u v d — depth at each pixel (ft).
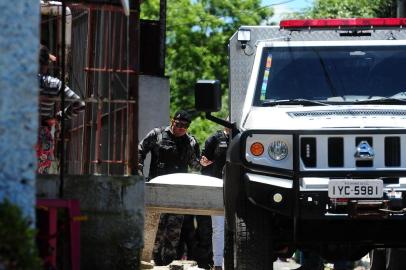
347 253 54.19
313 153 49.73
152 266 66.08
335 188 49.16
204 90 53.52
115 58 49.29
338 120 50.70
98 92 50.70
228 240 56.90
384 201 49.21
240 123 55.21
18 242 31.78
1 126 33.12
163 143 71.31
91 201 46.62
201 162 71.61
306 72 56.29
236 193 51.13
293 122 50.78
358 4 137.59
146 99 100.42
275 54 57.11
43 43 58.90
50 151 53.26
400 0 113.80
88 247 46.65
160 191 60.13
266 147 49.96
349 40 58.18
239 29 59.06
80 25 56.29
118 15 49.29
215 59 233.55
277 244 53.47
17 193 33.30
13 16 33.45
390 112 52.24
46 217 42.29
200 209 59.93
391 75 56.08
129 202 46.70
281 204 49.47
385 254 66.08
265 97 55.31
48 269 40.75
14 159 33.27
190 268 70.49
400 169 49.65
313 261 64.54
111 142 50.39
